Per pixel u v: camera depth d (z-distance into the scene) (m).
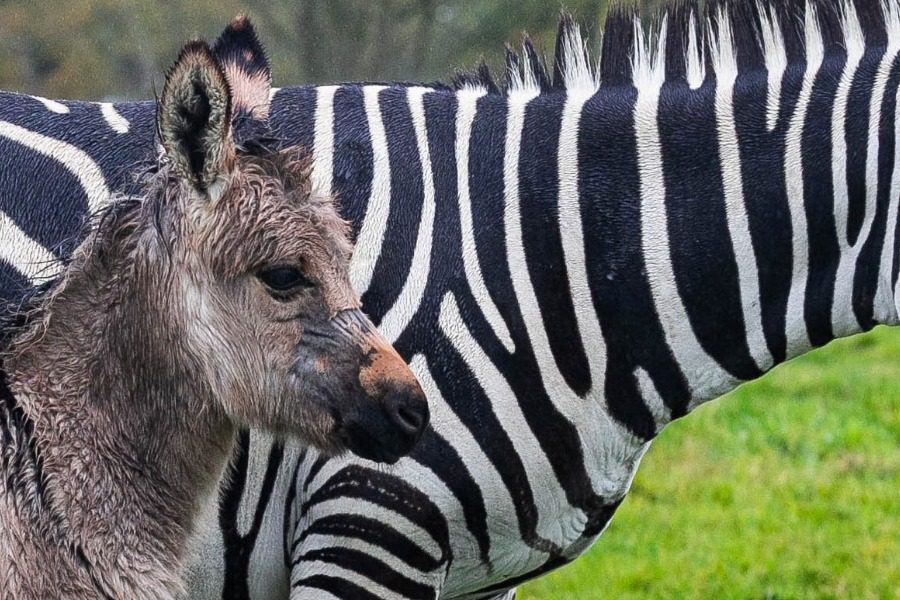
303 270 6.26
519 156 7.32
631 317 7.23
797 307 7.30
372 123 7.43
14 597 5.91
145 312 6.29
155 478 6.36
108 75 27.98
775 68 7.41
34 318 6.24
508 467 7.11
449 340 7.07
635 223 7.23
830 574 13.57
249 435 7.03
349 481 6.91
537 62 7.73
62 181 7.20
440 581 7.19
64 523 6.07
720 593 13.23
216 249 6.24
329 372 6.30
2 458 5.97
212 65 6.05
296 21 27.39
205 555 7.11
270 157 6.38
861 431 18.66
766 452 18.09
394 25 27.19
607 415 7.27
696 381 7.35
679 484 16.75
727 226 7.23
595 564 14.20
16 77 28.06
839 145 7.20
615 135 7.32
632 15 7.64
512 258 7.18
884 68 7.24
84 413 6.21
